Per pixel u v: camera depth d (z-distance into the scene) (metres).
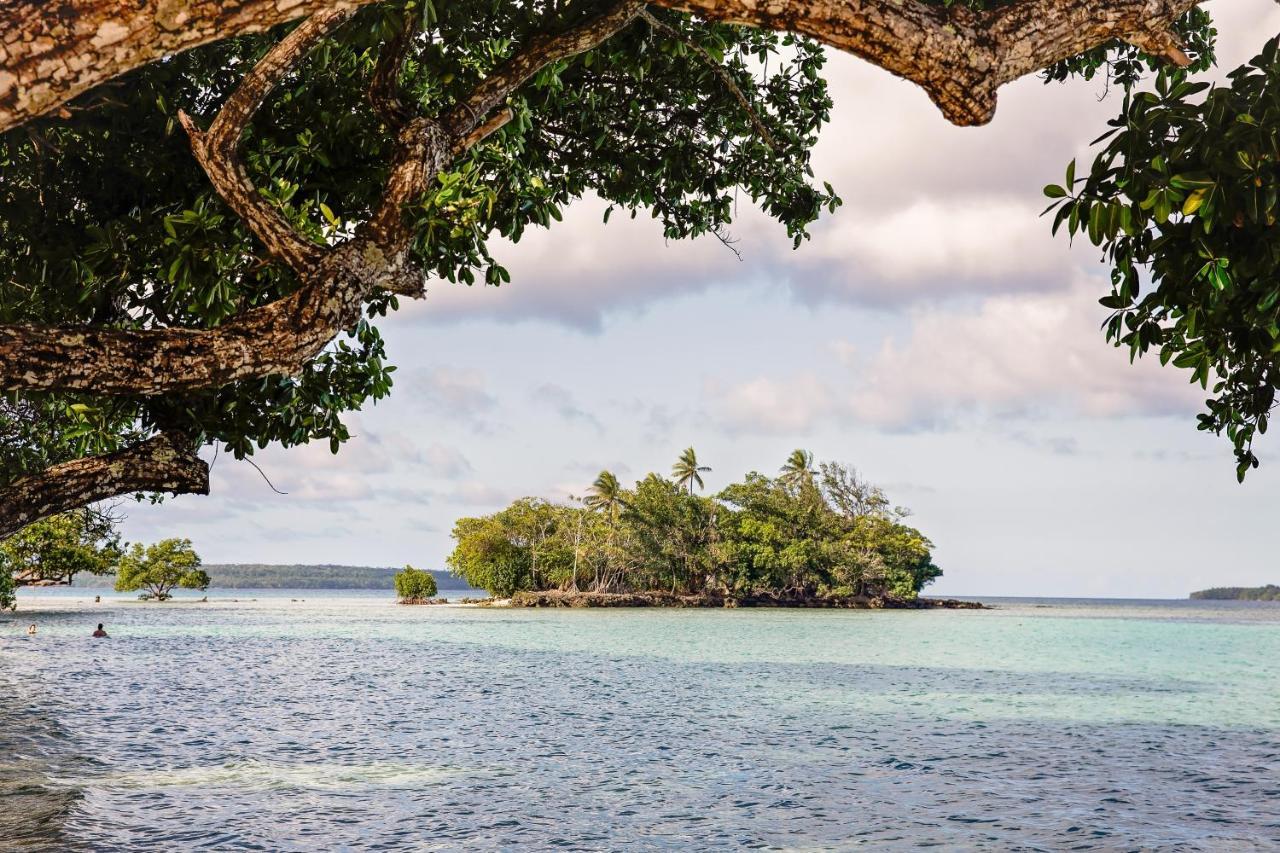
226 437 6.15
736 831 13.02
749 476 117.19
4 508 3.73
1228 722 24.03
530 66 4.58
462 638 58.84
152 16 2.33
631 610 108.38
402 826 12.86
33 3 2.29
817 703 27.48
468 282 7.09
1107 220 3.44
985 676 36.28
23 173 5.98
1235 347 3.82
